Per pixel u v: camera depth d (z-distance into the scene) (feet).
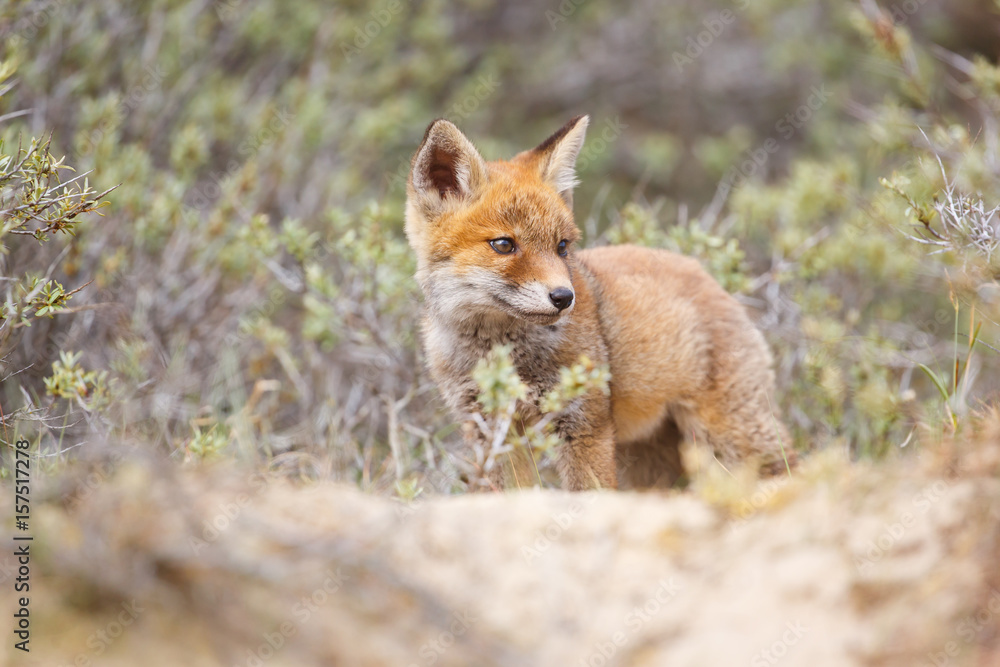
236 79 66.28
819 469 23.26
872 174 59.82
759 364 37.86
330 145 68.44
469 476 33.63
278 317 59.62
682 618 20.33
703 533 22.50
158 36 57.57
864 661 18.84
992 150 39.40
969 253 32.40
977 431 26.32
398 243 46.37
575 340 33.73
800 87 89.97
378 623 19.61
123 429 34.45
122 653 18.44
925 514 21.52
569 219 34.88
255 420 41.39
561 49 91.45
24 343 41.32
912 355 45.70
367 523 22.22
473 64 89.30
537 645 19.92
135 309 47.55
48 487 22.45
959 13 91.61
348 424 43.24
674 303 36.63
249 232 46.14
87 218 44.68
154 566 19.40
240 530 20.98
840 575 20.49
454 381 35.19
